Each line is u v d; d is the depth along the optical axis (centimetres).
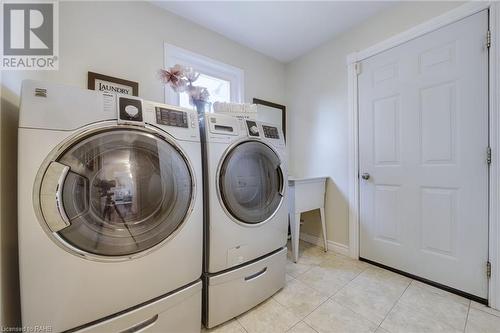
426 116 153
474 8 131
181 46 182
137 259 88
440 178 147
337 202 213
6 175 81
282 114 262
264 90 245
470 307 128
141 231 89
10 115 86
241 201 125
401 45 164
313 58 235
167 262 96
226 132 120
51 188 71
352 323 117
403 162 165
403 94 164
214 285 112
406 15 162
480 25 130
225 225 116
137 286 88
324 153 225
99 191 81
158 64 170
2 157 79
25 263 68
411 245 162
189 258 103
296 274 170
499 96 123
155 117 96
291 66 260
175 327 99
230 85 221
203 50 195
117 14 152
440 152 147
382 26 176
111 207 83
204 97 149
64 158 74
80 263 76
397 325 115
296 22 190
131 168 88
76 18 137
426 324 115
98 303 80
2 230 77
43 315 71
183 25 183
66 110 76
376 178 182
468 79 135
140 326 90
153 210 93
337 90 212
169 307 97
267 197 139
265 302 136
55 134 73
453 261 142
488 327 112
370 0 164
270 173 142
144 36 164
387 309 128
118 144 85
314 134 235
